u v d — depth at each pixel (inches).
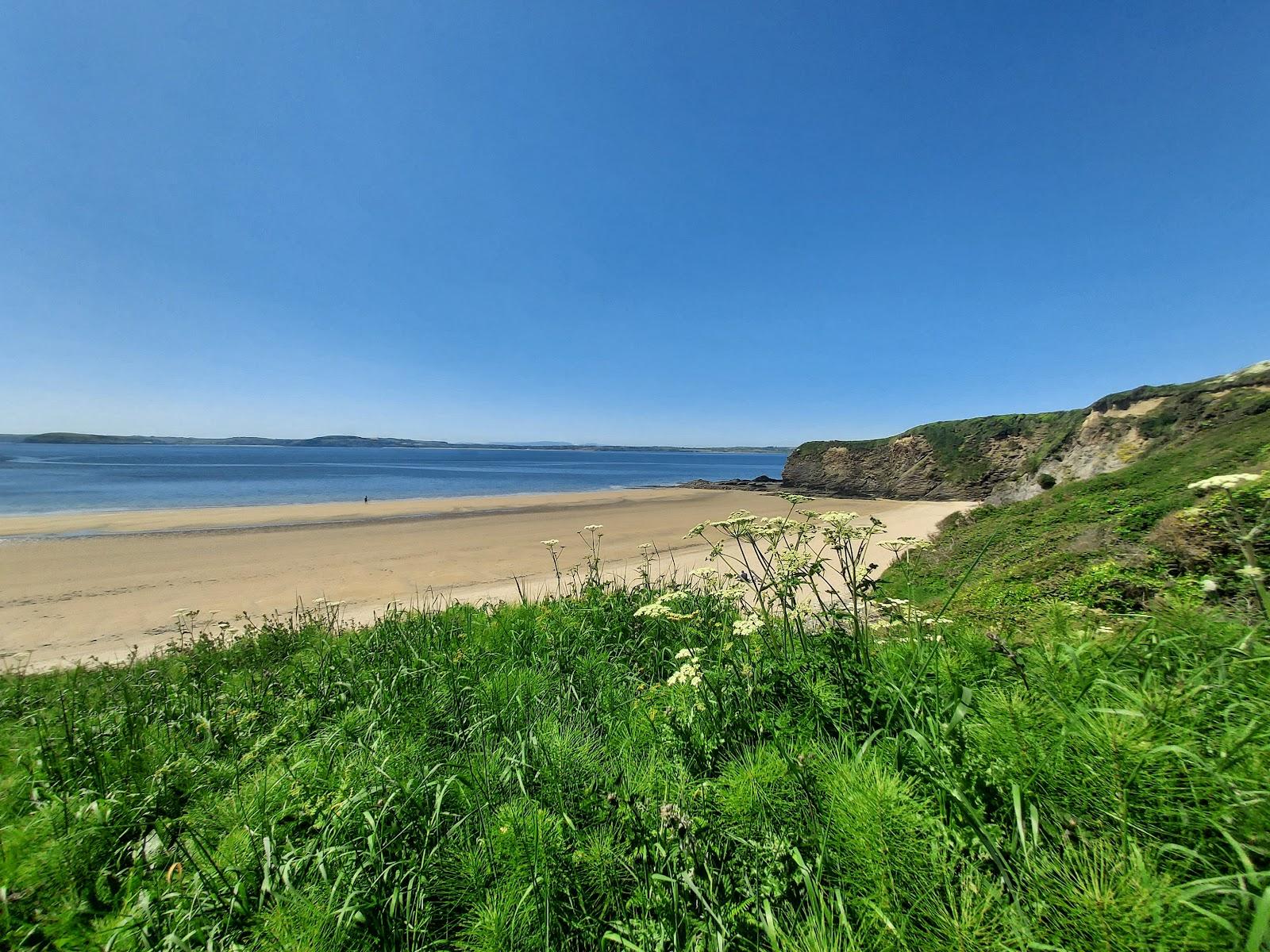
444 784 113.3
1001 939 55.5
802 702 117.1
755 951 67.1
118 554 736.3
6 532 903.1
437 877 89.4
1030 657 110.3
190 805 122.3
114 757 150.9
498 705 155.6
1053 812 69.6
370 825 98.7
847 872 70.9
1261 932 48.6
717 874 75.9
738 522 171.0
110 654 372.5
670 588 264.7
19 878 99.7
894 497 2162.9
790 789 85.4
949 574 362.0
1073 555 295.0
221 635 294.4
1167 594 150.6
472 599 505.7
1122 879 55.6
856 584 137.7
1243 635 109.1
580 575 602.2
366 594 542.9
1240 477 121.1
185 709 187.6
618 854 83.4
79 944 85.7
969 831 70.0
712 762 107.0
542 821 90.3
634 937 71.3
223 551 772.0
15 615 470.3
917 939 58.7
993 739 82.5
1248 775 66.2
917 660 118.2
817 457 2564.0
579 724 138.7
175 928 85.8
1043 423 1926.7
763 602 156.4
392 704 164.2
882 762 86.1
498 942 72.7
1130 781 67.4
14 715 206.4
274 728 160.7
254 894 93.1
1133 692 87.7
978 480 1924.2
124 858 109.0
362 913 83.4
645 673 183.5
